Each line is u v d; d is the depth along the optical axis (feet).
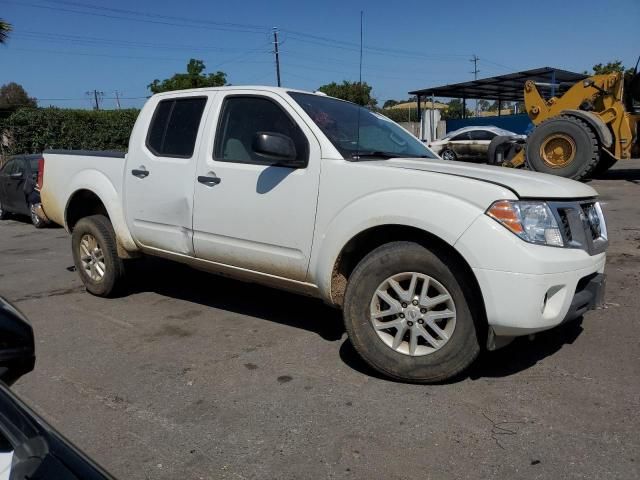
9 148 72.54
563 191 11.93
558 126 43.65
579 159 43.14
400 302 12.05
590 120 43.09
